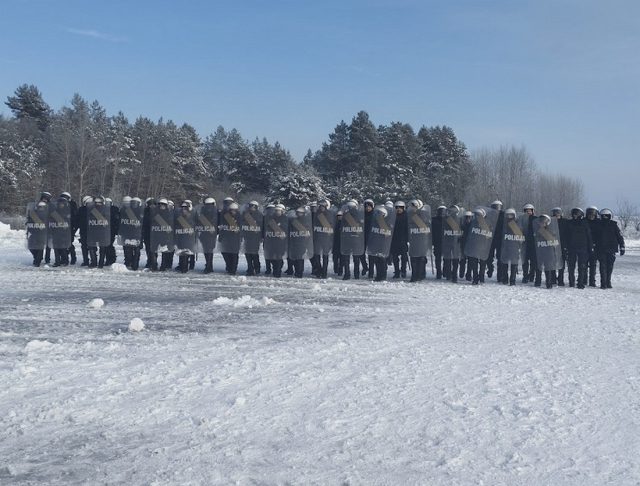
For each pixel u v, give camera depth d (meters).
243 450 5.09
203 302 13.04
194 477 4.59
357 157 58.41
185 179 69.94
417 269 17.55
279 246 17.97
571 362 8.04
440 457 4.98
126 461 4.87
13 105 75.69
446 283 17.48
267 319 11.06
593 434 5.48
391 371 7.45
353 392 6.61
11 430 5.48
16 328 9.88
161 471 4.69
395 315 11.69
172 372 7.25
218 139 85.62
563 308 12.96
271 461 4.88
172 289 15.07
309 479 4.57
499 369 7.61
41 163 62.94
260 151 74.56
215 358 7.97
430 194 57.59
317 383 6.92
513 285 17.30
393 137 59.56
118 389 6.61
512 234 17.33
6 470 4.71
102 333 9.57
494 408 6.15
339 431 5.52
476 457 4.98
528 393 6.62
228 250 18.47
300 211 17.92
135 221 19.00
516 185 65.56
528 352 8.60
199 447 5.14
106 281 16.34
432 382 7.01
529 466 4.82
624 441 5.33
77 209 20.30
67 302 12.70
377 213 17.47
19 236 31.39
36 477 4.59
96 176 60.66
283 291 15.10
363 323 10.77
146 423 5.67
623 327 10.73
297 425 5.65
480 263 17.66
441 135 66.44
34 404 6.11
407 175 58.53
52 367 7.41
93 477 4.59
